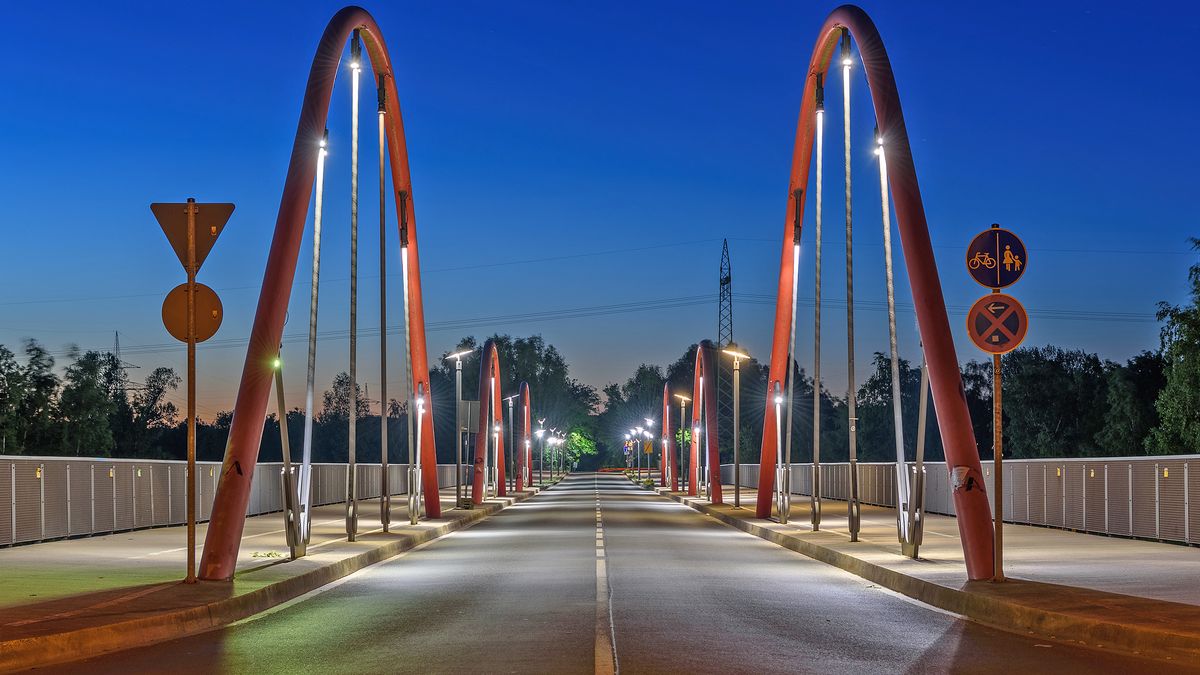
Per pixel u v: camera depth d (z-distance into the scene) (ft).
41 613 40.50
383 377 95.96
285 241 61.31
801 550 80.94
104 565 61.77
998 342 49.06
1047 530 97.14
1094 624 37.40
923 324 59.06
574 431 589.32
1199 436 162.20
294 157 64.39
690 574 62.64
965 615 44.60
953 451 55.21
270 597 49.85
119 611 41.06
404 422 531.91
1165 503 79.10
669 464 300.40
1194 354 163.73
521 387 276.82
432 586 57.21
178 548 75.92
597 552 79.71
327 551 72.23
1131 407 235.81
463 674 31.22
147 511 101.55
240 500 54.29
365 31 84.99
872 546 75.10
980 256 48.91
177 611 41.16
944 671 31.60
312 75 69.05
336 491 166.61
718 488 168.25
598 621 42.24
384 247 95.55
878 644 36.70
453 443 569.23
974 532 52.70
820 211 94.17
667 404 295.28
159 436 363.15
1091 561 62.75
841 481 180.55
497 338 579.07
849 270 83.10
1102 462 89.40
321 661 33.96
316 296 71.31
